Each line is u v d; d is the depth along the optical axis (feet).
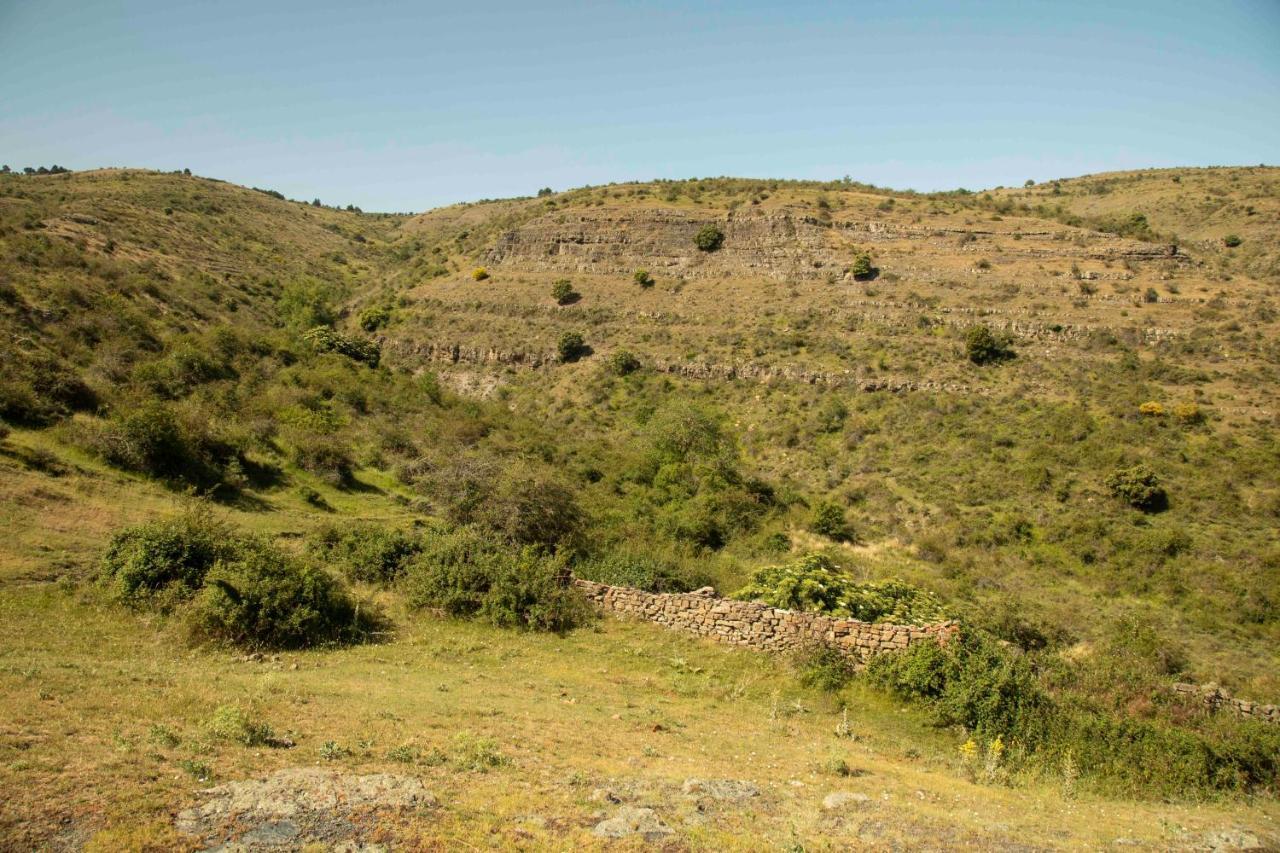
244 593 51.13
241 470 90.22
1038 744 44.47
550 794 29.04
